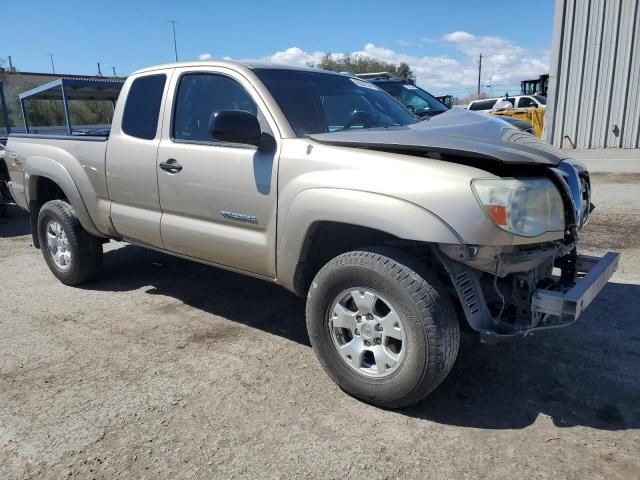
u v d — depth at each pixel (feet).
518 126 16.71
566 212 10.15
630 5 48.70
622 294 15.51
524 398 10.39
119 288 17.08
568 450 8.82
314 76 13.33
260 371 11.57
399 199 9.19
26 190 17.83
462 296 9.32
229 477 8.34
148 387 10.95
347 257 9.95
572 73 52.39
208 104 12.69
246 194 11.50
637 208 26.61
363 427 9.53
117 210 14.85
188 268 18.99
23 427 9.66
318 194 10.11
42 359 12.27
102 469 8.57
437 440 9.14
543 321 9.63
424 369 9.20
